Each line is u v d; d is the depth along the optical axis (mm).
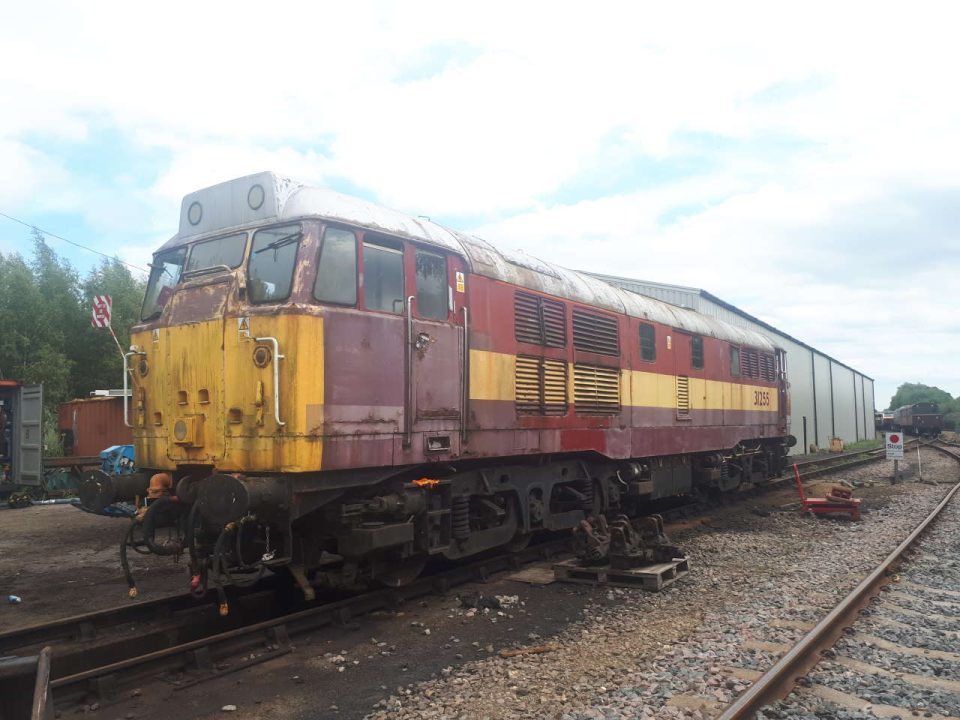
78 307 29953
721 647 5742
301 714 4707
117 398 20047
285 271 6148
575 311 9977
